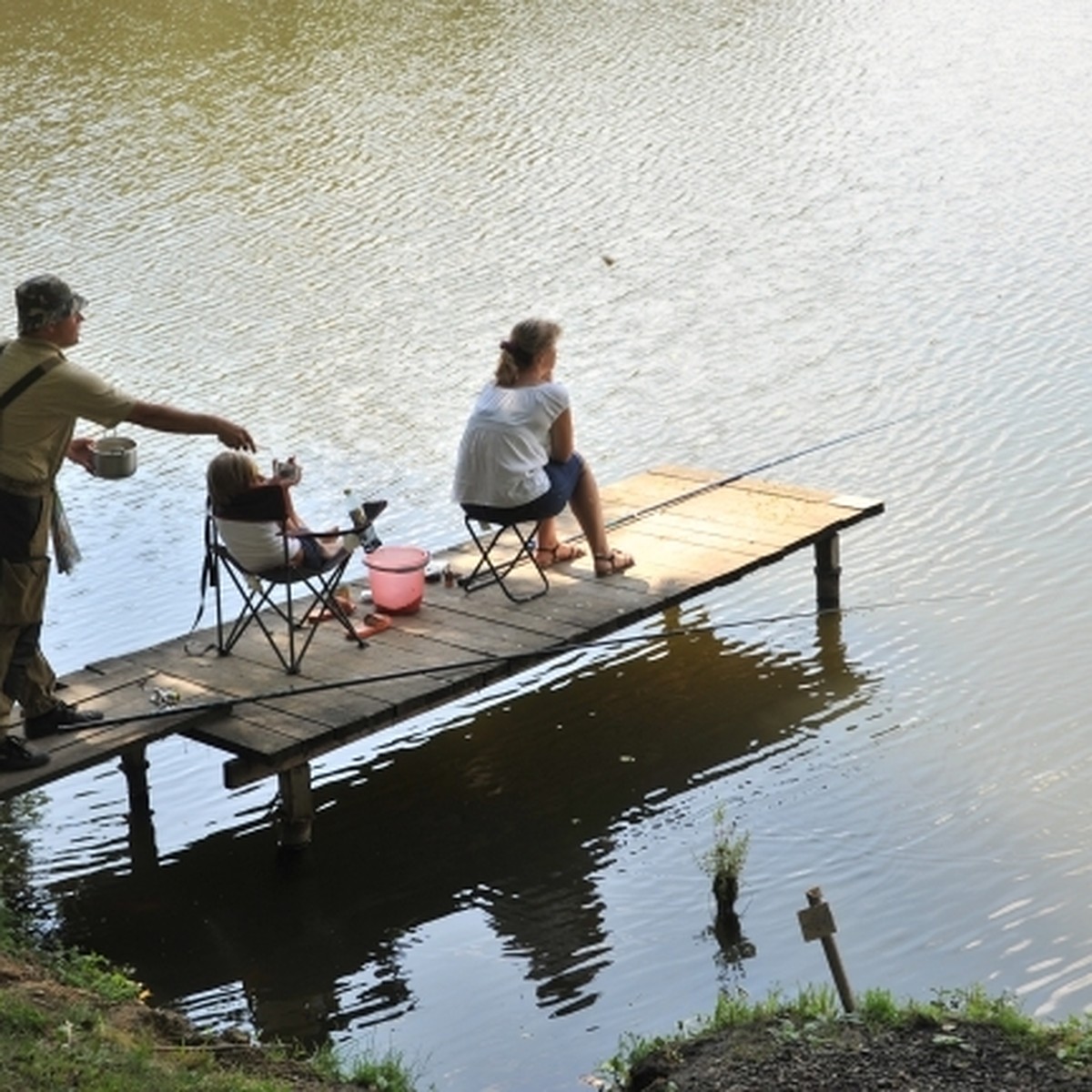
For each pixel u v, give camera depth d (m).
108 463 22.39
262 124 62.84
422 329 44.84
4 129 63.66
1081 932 21.94
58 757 22.66
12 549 21.17
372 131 61.38
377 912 23.50
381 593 27.20
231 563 25.55
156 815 25.98
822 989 20.09
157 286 48.62
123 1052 17.03
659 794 25.91
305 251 50.81
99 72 70.50
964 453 36.06
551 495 27.08
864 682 28.61
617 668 29.81
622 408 39.44
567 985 21.59
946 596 30.89
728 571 28.56
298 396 41.28
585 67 67.75
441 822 25.47
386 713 24.30
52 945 22.70
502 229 51.72
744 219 51.69
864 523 33.66
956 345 41.66
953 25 72.00
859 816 24.94
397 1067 18.61
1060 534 32.62
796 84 64.88
